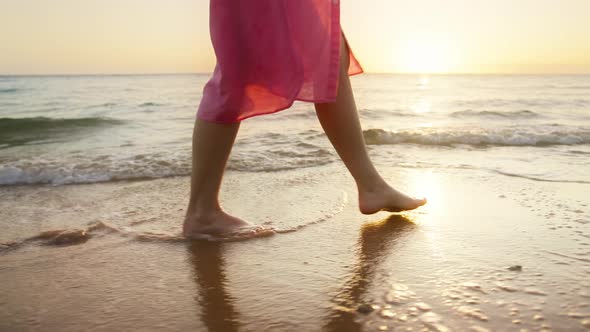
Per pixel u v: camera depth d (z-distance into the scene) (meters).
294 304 1.14
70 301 1.18
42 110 10.91
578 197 2.20
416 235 1.67
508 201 2.13
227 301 1.17
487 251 1.49
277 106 1.53
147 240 1.68
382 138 4.49
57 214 2.05
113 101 14.58
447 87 31.02
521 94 20.22
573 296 1.15
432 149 3.95
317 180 2.66
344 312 1.09
